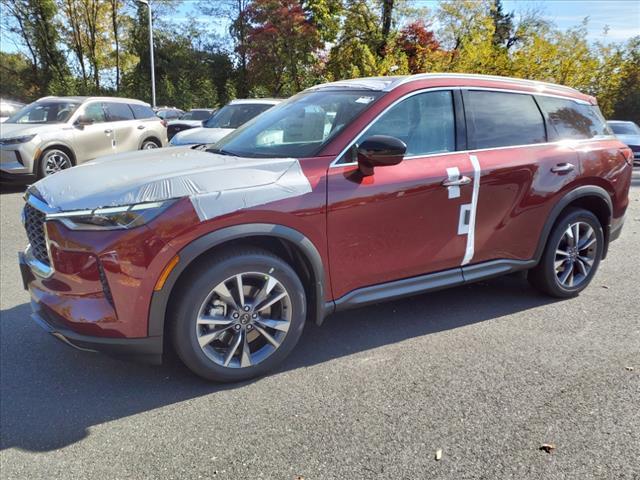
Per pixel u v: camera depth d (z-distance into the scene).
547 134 4.12
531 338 3.66
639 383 3.05
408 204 3.37
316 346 3.57
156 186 2.75
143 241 2.64
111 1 38.41
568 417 2.71
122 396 2.95
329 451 2.46
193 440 2.55
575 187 4.19
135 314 2.71
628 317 4.04
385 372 3.20
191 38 40.34
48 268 2.88
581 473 2.30
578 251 4.41
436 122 3.61
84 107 10.80
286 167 3.06
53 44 38.59
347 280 3.29
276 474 2.30
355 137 3.25
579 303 4.34
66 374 3.21
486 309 4.20
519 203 3.89
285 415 2.75
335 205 3.11
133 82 38.16
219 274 2.85
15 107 19.25
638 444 2.50
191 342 2.87
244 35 36.66
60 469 2.35
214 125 9.66
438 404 2.84
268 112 4.18
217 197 2.79
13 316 4.05
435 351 3.47
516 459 2.39
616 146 4.51
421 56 20.09
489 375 3.15
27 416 2.76
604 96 21.83
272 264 3.00
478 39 19.39
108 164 3.35
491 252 3.87
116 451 2.47
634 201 9.93
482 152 3.74
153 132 12.45
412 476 2.29
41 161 9.66
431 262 3.60
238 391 3.00
